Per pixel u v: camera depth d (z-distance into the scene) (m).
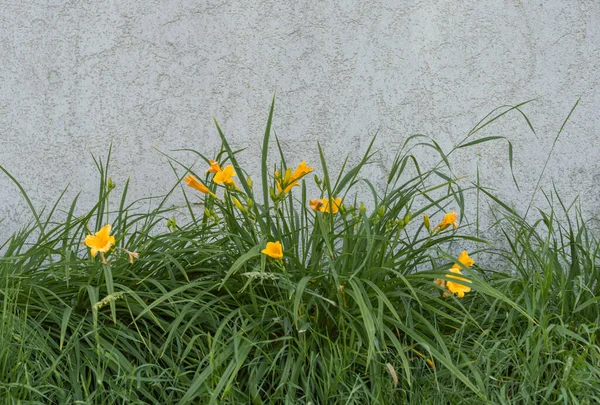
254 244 3.41
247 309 3.37
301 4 4.07
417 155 4.08
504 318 3.51
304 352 3.21
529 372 3.24
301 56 4.07
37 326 3.24
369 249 3.30
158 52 4.05
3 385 3.01
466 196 4.08
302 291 3.15
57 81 4.04
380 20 4.07
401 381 3.26
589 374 3.24
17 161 4.04
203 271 3.52
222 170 3.42
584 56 4.09
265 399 3.22
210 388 3.13
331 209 3.37
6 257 3.42
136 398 3.16
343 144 4.07
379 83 4.07
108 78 4.05
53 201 4.04
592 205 4.10
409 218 3.43
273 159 4.07
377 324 3.15
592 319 3.53
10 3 4.04
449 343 3.33
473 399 3.18
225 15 4.05
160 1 4.05
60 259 3.68
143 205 4.05
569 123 4.10
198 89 4.06
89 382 3.17
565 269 3.75
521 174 4.10
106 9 4.05
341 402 3.16
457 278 3.34
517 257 3.70
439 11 4.08
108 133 4.05
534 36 4.09
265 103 4.07
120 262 3.41
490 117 4.09
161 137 4.06
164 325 3.33
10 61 4.04
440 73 4.08
